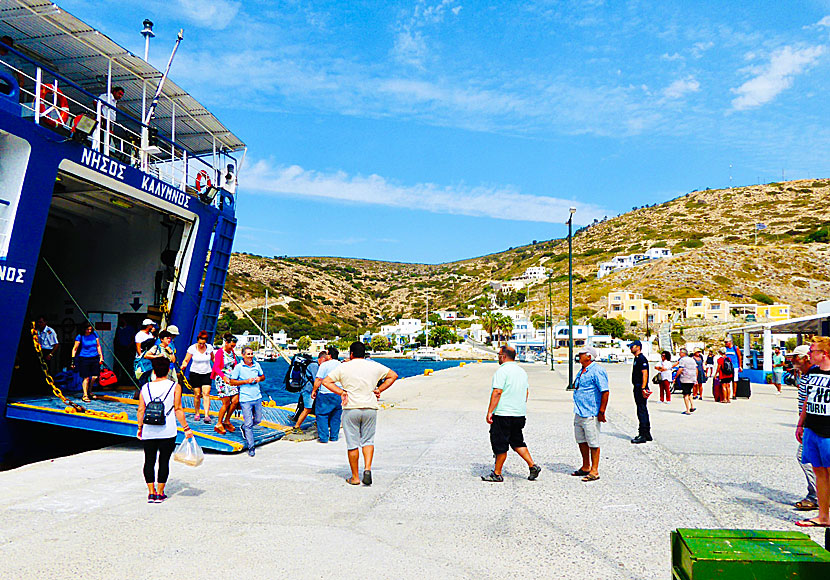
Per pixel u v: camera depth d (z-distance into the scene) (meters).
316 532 5.39
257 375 9.65
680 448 9.90
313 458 9.12
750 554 2.76
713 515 5.97
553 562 4.66
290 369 11.85
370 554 4.83
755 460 8.86
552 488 7.11
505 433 7.42
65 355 15.65
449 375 35.94
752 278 135.25
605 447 10.01
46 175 10.51
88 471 8.27
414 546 5.04
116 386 14.89
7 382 10.32
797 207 199.25
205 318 15.29
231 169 17.16
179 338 14.56
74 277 16.23
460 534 5.36
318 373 10.69
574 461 8.80
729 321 103.81
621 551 4.92
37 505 6.31
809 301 122.00
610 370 45.81
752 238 174.25
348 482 7.36
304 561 4.66
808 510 6.10
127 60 12.72
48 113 10.68
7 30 11.55
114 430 10.01
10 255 10.09
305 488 7.11
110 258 15.93
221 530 5.43
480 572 4.45
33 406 10.45
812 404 5.59
